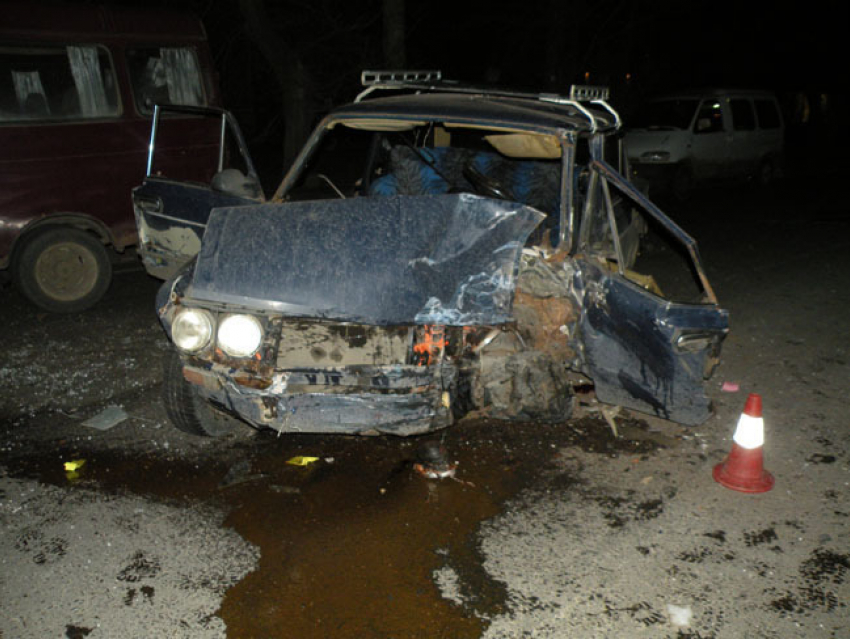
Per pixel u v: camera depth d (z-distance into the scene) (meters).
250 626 2.90
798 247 10.20
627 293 3.99
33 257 6.77
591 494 3.87
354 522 3.59
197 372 3.76
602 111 5.43
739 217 12.49
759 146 15.32
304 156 4.99
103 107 7.20
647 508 3.74
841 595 3.11
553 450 4.33
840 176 18.44
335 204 4.03
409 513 3.68
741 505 3.79
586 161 4.96
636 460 4.23
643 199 4.10
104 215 7.24
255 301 3.72
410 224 3.90
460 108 4.54
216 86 8.14
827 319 6.99
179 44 7.77
